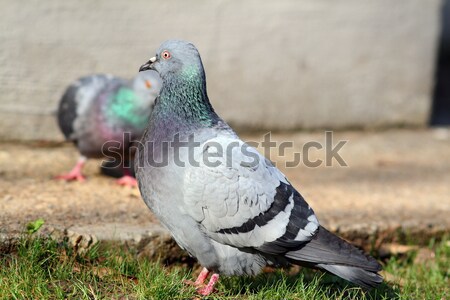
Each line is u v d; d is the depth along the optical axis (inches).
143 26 396.8
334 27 442.6
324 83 446.9
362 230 284.5
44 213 260.4
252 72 428.1
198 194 204.5
